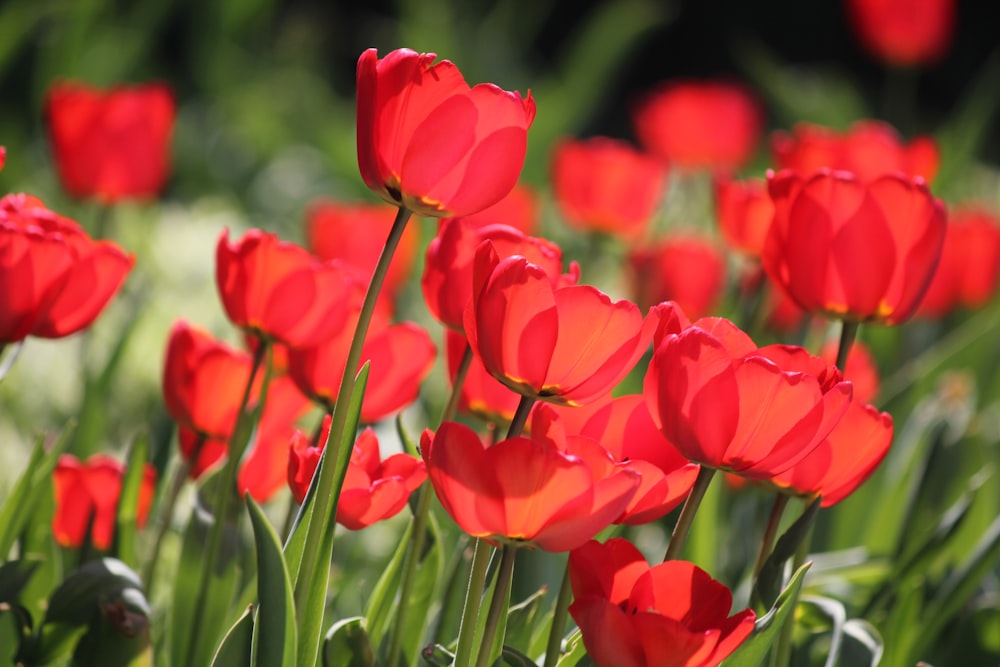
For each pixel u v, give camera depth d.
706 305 2.90
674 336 1.45
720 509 1.93
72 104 2.99
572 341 1.43
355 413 1.46
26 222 1.58
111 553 1.70
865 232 1.57
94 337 2.98
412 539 1.55
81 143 3.00
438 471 1.42
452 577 1.64
